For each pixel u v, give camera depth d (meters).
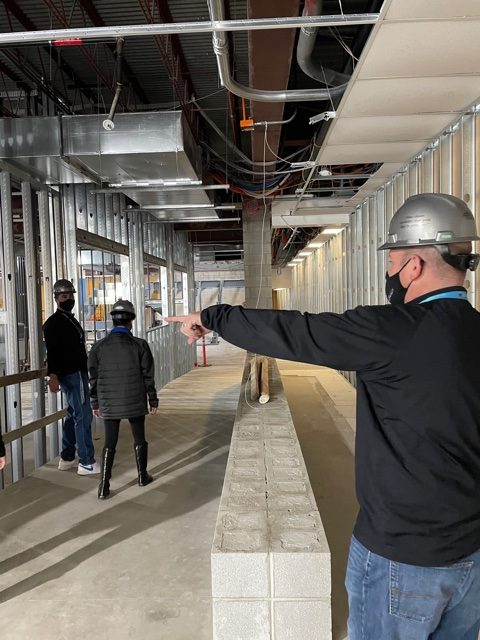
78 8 3.54
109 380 3.37
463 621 1.02
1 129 3.55
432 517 0.95
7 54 3.77
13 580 2.42
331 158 4.36
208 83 4.97
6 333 3.88
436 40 2.35
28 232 4.13
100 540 2.80
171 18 3.54
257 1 2.27
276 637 1.63
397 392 0.98
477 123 3.14
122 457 4.26
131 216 6.69
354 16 2.13
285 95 3.27
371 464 1.02
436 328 0.98
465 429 0.96
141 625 2.07
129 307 3.50
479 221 3.14
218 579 1.62
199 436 4.91
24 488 3.58
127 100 4.95
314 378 8.00
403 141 3.89
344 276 8.28
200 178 4.54
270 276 7.10
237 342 1.09
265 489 2.06
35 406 4.19
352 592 1.07
